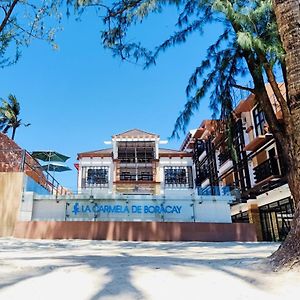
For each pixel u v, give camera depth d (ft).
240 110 84.79
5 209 53.62
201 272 13.24
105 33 33.45
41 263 16.38
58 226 52.90
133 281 11.66
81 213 60.39
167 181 111.45
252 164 82.07
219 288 10.84
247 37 28.32
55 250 32.07
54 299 9.73
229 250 33.37
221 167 99.40
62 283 11.46
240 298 9.78
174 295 10.07
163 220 61.05
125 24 33.22
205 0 32.12
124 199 61.87
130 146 116.37
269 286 10.99
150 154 116.78
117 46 33.83
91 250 32.76
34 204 59.26
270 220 74.90
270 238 74.49
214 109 37.37
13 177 55.83
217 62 36.32
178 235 53.93
